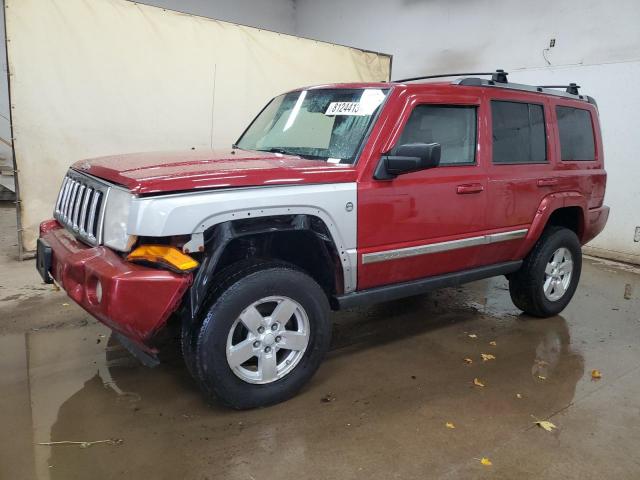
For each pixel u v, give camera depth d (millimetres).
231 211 2576
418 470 2414
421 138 3330
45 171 5793
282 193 2715
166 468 2363
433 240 3414
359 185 2994
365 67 8359
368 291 3252
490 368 3555
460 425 2814
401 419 2854
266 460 2447
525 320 4547
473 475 2393
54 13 5547
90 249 2678
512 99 3881
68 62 5719
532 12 7383
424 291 3566
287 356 2963
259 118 4262
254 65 7094
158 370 3320
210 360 2627
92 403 2895
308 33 12352
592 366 3643
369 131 3111
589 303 5090
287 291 2812
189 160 3000
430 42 9062
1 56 10094
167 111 6504
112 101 6086
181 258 2500
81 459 2398
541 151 4148
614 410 3035
